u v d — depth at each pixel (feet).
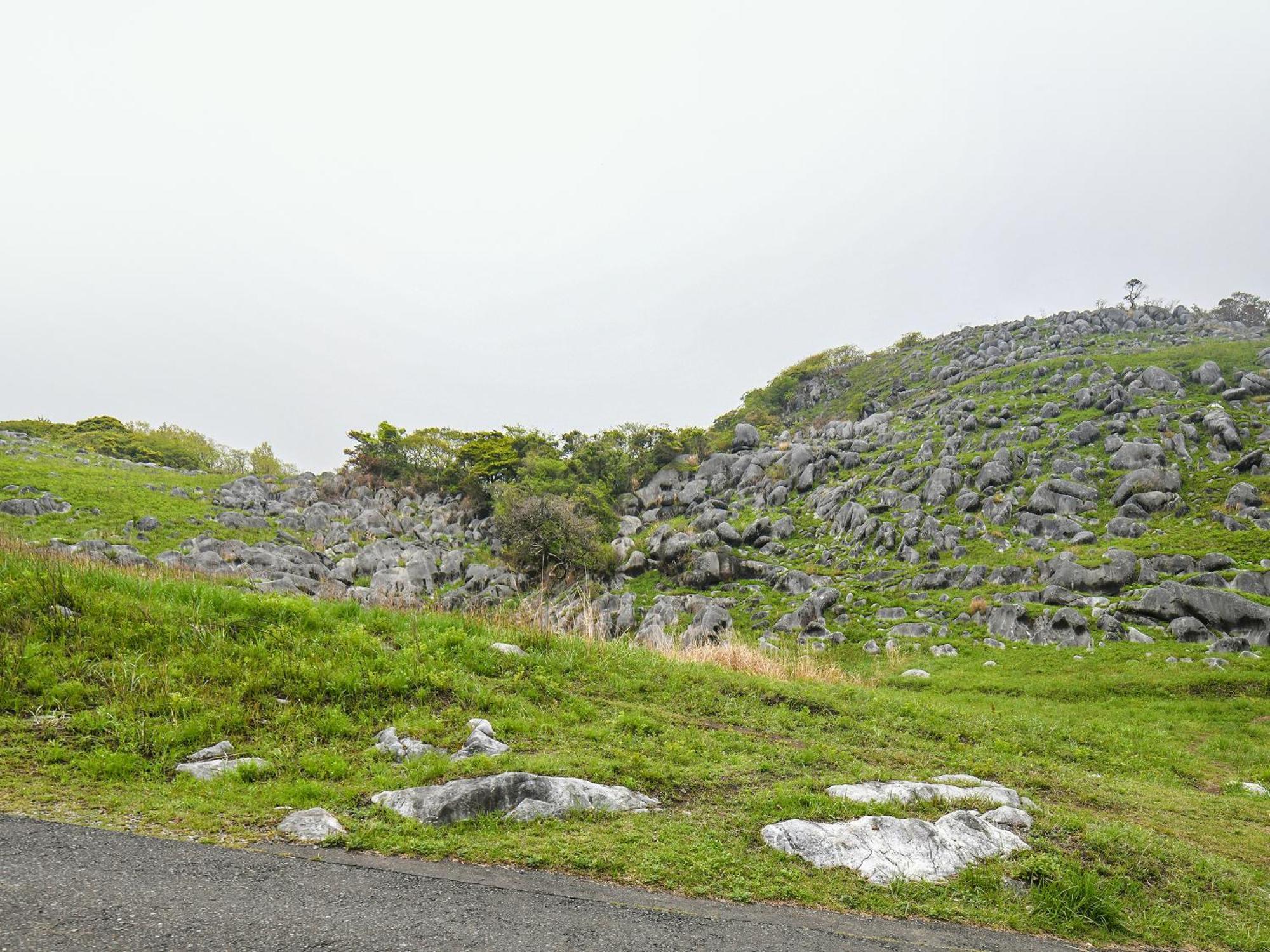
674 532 193.98
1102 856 27.48
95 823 22.18
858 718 47.03
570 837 25.11
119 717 31.01
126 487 186.70
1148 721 68.23
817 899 22.94
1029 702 77.46
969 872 25.23
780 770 34.24
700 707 44.96
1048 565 126.41
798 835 26.43
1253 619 95.71
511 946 17.69
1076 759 46.96
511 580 176.86
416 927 18.08
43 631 37.35
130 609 41.27
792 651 116.37
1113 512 146.61
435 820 25.43
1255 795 44.21
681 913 20.76
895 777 34.60
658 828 26.71
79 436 293.64
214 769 27.78
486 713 38.06
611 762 31.96
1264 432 157.69
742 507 214.69
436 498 248.11
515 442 275.80
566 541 180.55
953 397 244.01
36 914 16.74
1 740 28.09
